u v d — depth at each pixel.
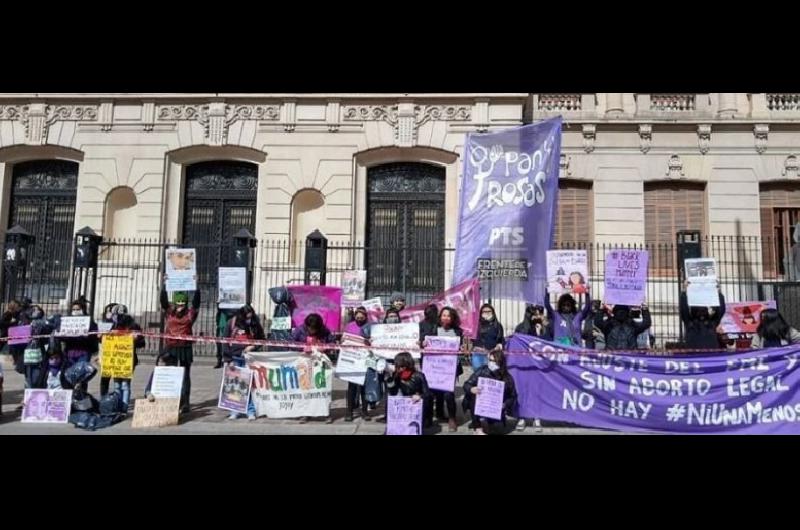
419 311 9.49
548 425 7.39
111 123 16.44
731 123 16.11
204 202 16.72
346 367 7.61
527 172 8.43
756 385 6.81
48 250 16.55
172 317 8.15
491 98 15.85
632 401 6.96
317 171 16.14
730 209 16.02
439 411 7.80
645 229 16.33
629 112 16.41
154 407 7.32
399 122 16.09
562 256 8.17
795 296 12.80
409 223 16.33
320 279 12.82
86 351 8.11
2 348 11.85
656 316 15.48
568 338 8.09
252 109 16.41
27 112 16.62
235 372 7.63
